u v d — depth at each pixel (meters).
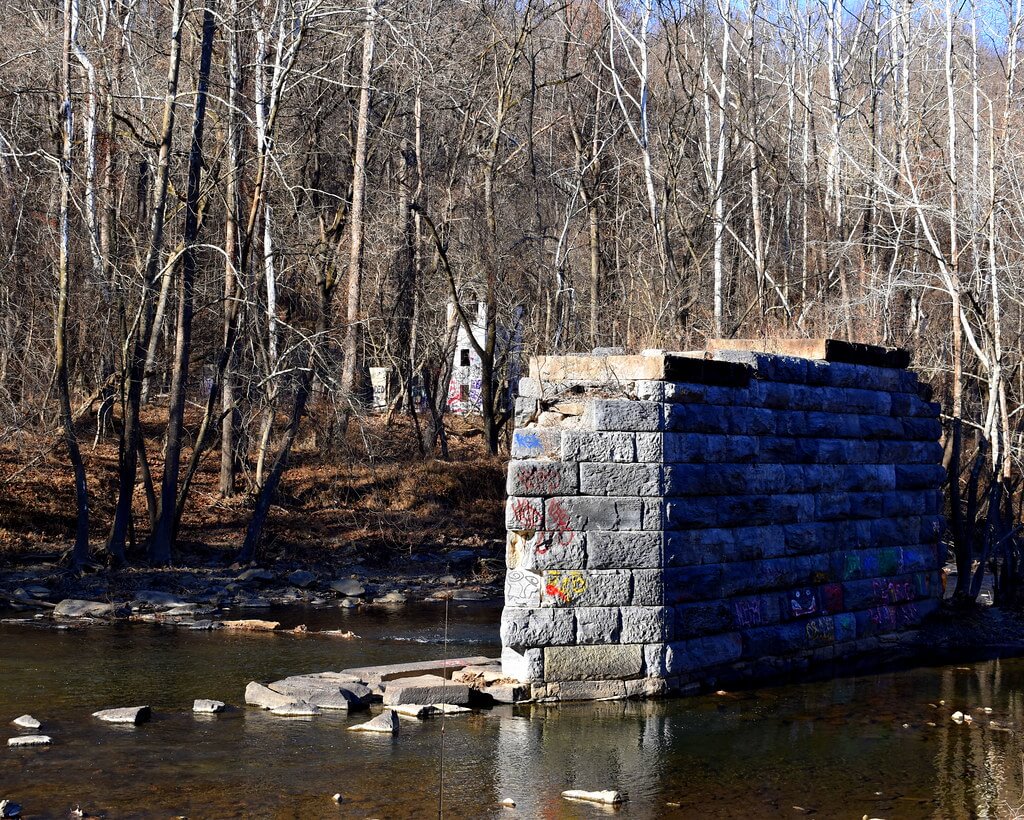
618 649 12.94
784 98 41.25
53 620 17.94
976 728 12.31
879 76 32.56
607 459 12.88
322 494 29.72
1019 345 22.64
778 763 10.84
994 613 18.44
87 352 30.12
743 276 35.47
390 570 24.94
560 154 41.41
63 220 22.47
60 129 24.27
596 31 41.84
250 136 29.31
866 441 16.62
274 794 9.34
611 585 12.89
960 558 18.94
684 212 36.22
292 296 33.41
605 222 38.19
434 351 38.81
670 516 13.13
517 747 11.05
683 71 35.94
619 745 11.27
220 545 25.47
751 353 14.53
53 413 28.52
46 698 12.54
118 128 27.59
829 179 31.92
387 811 9.01
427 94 34.16
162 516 23.31
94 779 9.61
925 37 31.78
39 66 26.47
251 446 32.03
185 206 23.62
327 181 36.03
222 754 10.41
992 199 19.31
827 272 32.06
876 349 16.94
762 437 14.56
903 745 11.57
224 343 25.48
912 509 17.59
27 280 28.12
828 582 15.71
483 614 20.09
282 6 25.03
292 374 25.31
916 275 27.25
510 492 12.56
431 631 17.97
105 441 30.69
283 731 11.30
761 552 14.44
